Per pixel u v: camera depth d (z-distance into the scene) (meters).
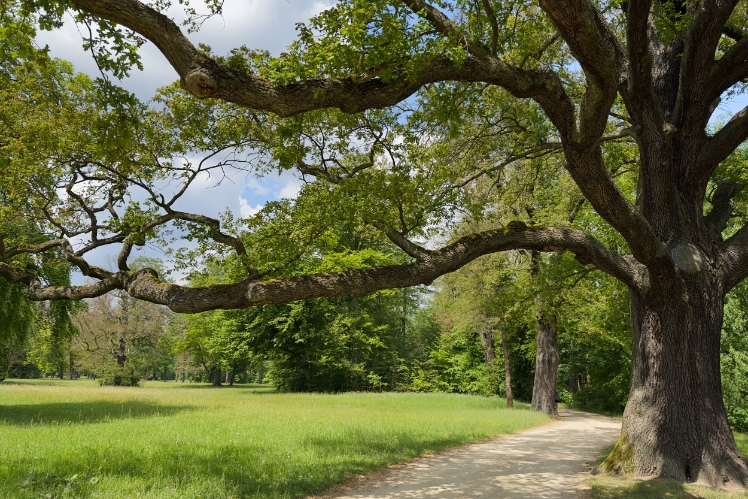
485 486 7.71
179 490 6.68
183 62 4.83
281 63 5.18
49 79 10.59
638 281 8.69
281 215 9.14
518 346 35.25
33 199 9.34
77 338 41.81
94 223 8.63
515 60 9.66
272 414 17.62
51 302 18.91
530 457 10.83
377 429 13.83
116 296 44.84
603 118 6.19
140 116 8.30
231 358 42.62
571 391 38.50
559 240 8.32
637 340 9.23
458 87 8.73
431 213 9.66
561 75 12.73
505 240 8.09
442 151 9.42
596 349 30.61
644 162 9.32
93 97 8.20
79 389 32.06
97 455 8.84
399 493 7.21
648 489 7.26
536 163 14.88
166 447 9.89
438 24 6.68
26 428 12.88
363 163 10.05
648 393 8.73
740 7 10.66
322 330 36.84
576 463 10.12
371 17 5.70
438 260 7.48
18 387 33.69
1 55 5.59
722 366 19.89
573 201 19.06
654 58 10.29
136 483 6.96
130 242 7.83
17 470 7.54
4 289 16.47
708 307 8.77
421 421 16.62
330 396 30.98
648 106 8.79
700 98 9.11
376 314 42.34
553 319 20.27
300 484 7.36
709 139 9.51
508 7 7.84
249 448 10.11
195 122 8.67
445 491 7.34
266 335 38.28
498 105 11.58
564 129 6.69
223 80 4.90
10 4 5.57
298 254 8.73
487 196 15.74
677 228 9.10
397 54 5.69
